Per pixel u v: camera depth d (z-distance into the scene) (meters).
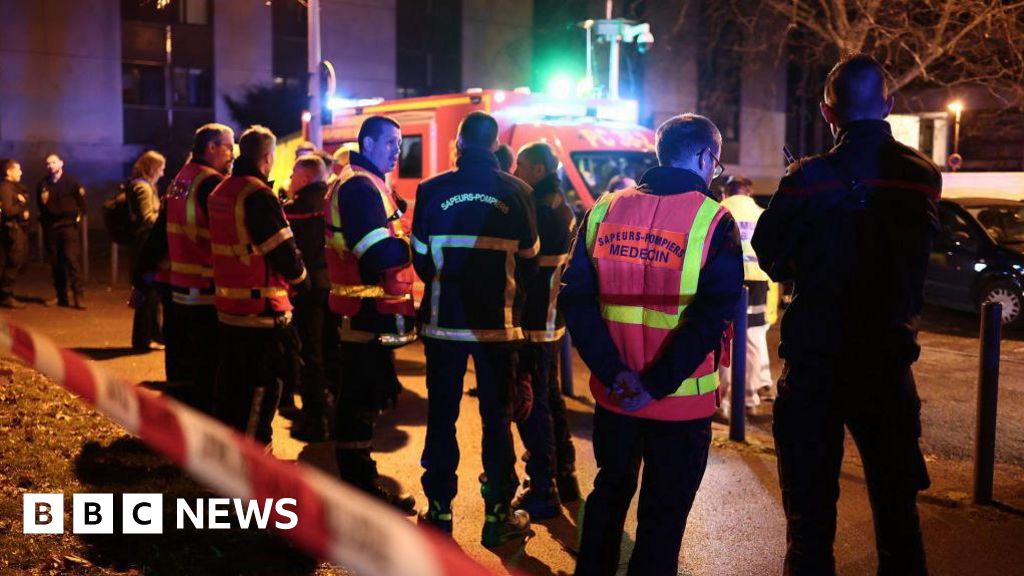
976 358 9.53
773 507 4.95
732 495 5.13
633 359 3.19
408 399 7.54
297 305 6.16
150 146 29.69
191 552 3.95
